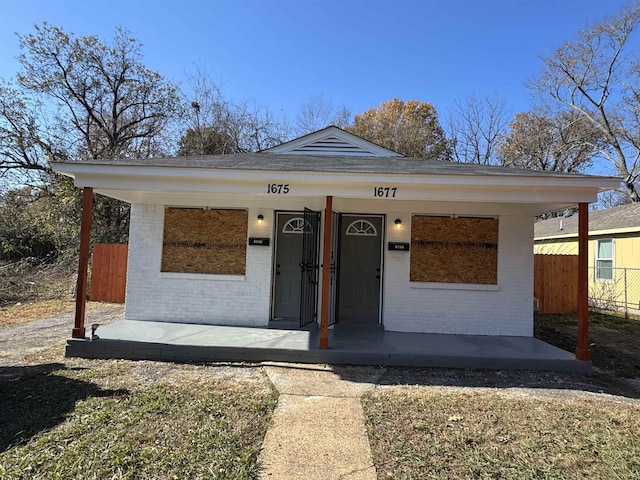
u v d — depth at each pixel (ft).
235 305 24.97
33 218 57.11
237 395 14.06
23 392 13.96
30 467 9.07
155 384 15.02
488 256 24.54
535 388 15.90
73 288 39.88
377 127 86.53
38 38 56.90
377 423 12.04
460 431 11.57
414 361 18.53
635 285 39.81
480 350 19.65
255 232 25.21
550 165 88.79
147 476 8.86
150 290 25.25
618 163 78.13
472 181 18.54
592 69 78.79
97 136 64.08
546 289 37.86
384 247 25.22
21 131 55.47
